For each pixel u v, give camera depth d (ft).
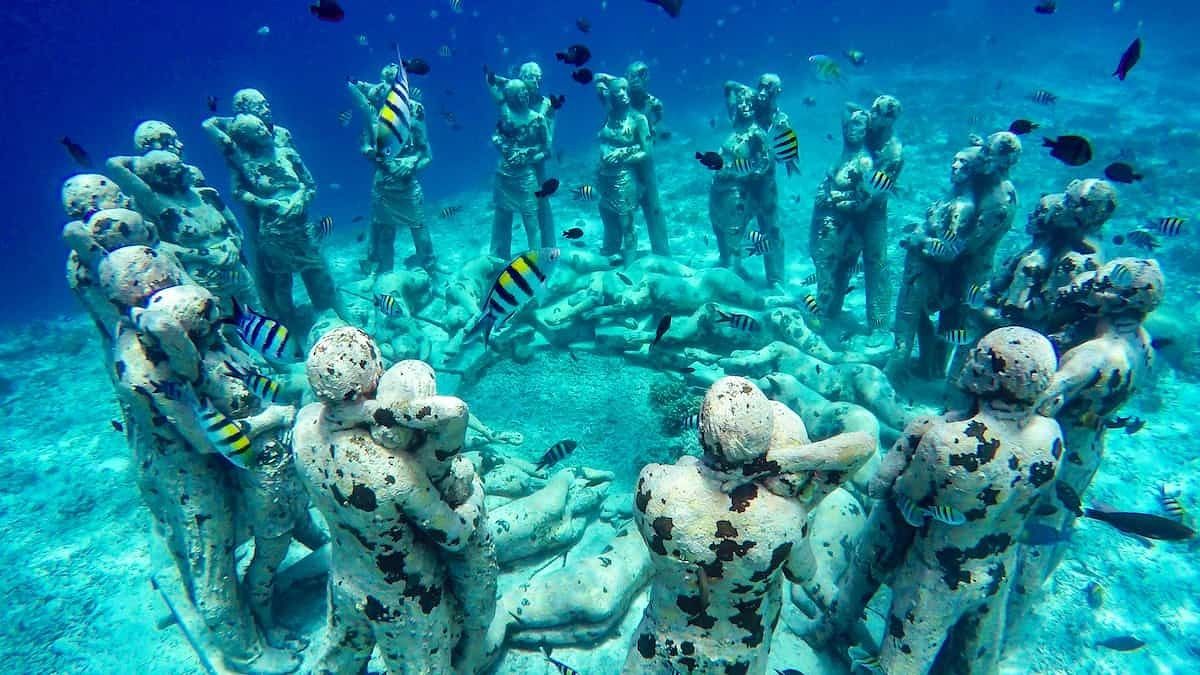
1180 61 115.03
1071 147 21.34
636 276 37.68
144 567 26.48
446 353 36.65
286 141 36.94
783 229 58.49
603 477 25.80
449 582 15.75
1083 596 21.56
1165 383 32.04
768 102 39.17
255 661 20.03
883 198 34.40
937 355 32.45
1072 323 17.49
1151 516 15.02
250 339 17.48
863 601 17.29
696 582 11.82
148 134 30.94
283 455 18.45
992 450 12.58
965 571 13.94
